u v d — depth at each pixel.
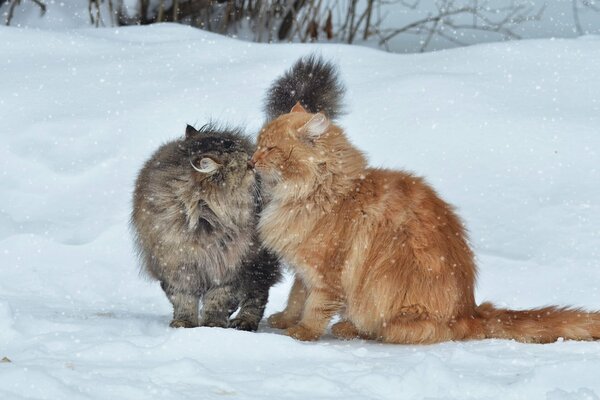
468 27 15.93
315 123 6.57
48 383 4.85
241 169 6.84
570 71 12.37
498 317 6.64
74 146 11.22
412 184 6.82
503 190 10.16
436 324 6.48
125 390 4.89
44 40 13.53
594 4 17.58
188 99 11.73
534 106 11.51
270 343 5.90
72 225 10.08
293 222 6.62
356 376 5.28
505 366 5.66
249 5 16.53
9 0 15.63
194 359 5.53
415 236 6.57
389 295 6.51
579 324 6.47
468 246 6.93
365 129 11.02
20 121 11.55
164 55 13.13
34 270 9.09
